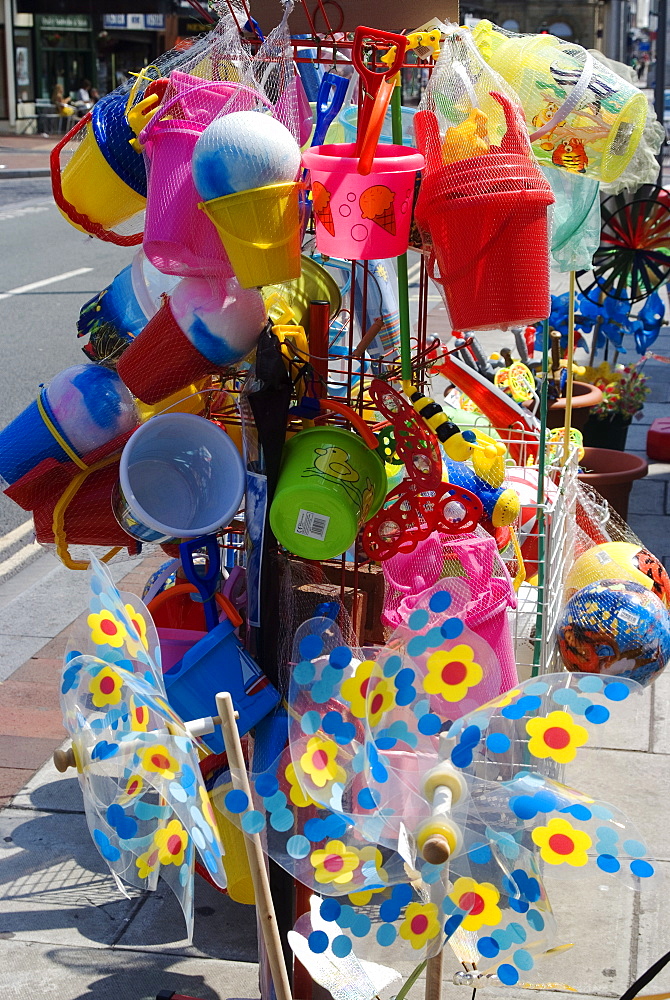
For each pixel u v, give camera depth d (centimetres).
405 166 212
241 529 249
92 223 238
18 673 387
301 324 241
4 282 1162
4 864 286
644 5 3506
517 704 175
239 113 198
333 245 218
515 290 207
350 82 250
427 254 223
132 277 248
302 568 231
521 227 205
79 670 193
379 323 236
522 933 182
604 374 554
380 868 183
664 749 335
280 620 224
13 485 236
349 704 181
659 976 246
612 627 285
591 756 331
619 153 237
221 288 215
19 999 240
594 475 423
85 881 280
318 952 184
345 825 182
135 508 217
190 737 178
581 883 276
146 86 223
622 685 172
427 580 240
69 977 247
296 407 219
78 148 228
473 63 211
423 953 188
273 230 198
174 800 175
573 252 283
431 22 230
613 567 311
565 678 178
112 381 232
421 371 236
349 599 240
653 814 303
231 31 219
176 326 216
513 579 278
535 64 231
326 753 182
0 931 261
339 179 211
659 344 878
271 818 181
